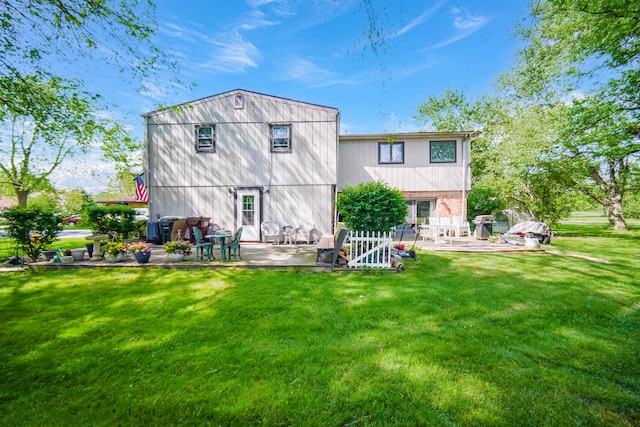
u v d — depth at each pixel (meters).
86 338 3.42
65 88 6.99
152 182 11.77
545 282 5.68
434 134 13.09
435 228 11.16
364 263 6.64
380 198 6.99
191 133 11.70
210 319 3.94
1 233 12.99
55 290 5.25
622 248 9.99
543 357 2.94
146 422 2.12
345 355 2.98
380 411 2.19
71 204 21.66
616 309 4.27
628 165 14.79
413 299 4.68
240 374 2.67
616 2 6.40
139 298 4.80
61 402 2.33
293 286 5.40
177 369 2.77
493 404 2.26
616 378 2.60
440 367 2.75
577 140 11.27
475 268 6.85
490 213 16.69
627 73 9.05
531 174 14.66
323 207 11.52
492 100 21.05
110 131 10.37
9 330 3.65
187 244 7.37
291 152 11.54
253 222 11.64
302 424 2.07
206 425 2.08
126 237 11.91
